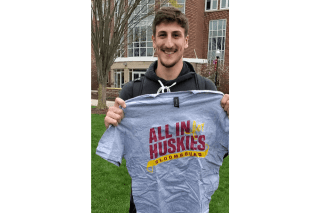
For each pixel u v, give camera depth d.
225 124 1.33
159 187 1.33
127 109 1.31
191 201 1.34
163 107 1.31
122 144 1.33
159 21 1.24
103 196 2.11
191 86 1.35
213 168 1.39
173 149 1.33
